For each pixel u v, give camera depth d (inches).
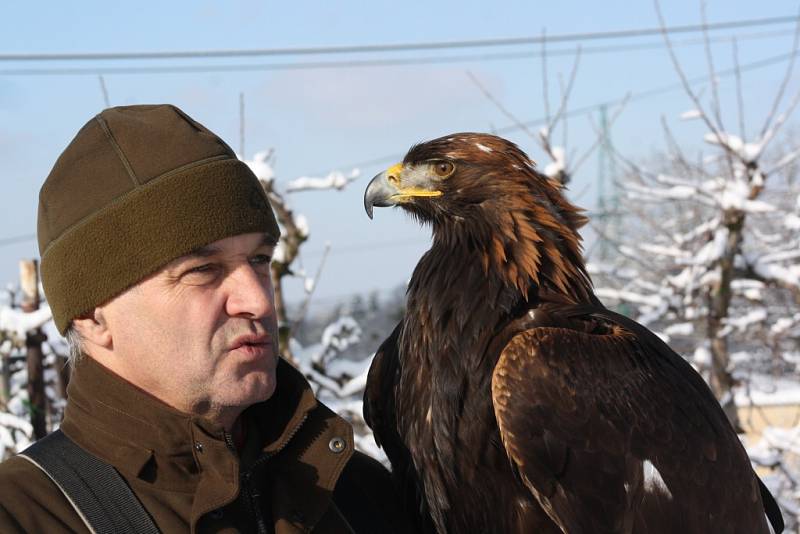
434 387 122.9
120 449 84.4
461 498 123.0
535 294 127.8
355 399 341.7
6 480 79.2
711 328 370.0
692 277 373.7
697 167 394.0
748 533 129.3
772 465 336.5
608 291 405.1
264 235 91.8
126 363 86.5
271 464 93.7
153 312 85.5
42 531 77.4
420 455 124.0
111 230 84.2
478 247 129.6
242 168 90.7
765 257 391.2
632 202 479.2
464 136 137.1
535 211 130.5
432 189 134.1
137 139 86.4
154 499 83.5
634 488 117.7
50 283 87.3
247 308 88.5
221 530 84.8
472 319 123.9
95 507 80.3
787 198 471.8
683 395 127.9
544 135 324.8
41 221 88.6
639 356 126.3
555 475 115.4
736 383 382.0
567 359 118.6
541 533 121.0
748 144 362.9
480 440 120.5
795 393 553.3
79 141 88.0
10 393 311.3
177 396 87.0
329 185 309.9
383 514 113.5
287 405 95.1
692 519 121.4
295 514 89.7
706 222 408.5
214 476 84.2
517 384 116.3
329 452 93.7
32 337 277.3
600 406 117.6
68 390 90.1
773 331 419.8
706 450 126.0
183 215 84.7
